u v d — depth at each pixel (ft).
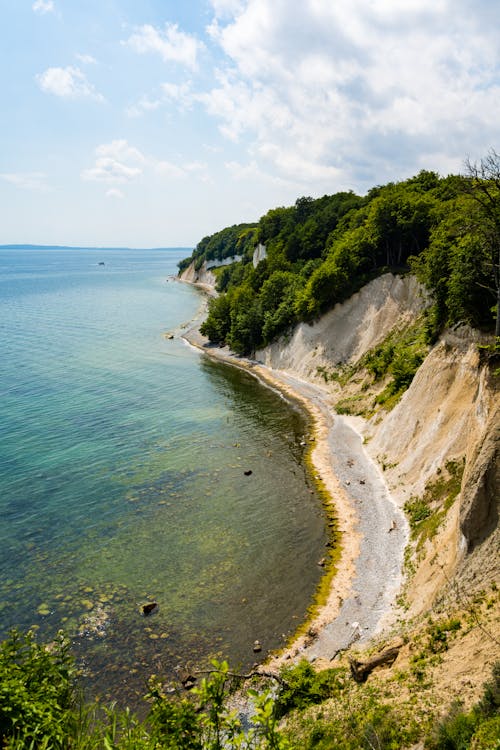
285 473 116.67
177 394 180.96
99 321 338.75
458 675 42.52
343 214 277.85
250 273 299.99
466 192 93.04
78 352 243.19
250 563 83.61
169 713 24.12
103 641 67.31
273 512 99.60
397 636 58.44
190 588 77.77
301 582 78.74
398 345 160.66
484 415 72.90
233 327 252.83
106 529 93.04
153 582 78.95
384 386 154.40
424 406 108.88
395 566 79.41
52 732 21.76
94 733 24.27
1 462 119.24
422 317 161.38
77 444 131.75
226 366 228.84
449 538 69.92
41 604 73.77
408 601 68.39
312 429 145.89
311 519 96.84
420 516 87.20
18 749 20.24
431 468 93.50
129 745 22.66
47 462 120.16
